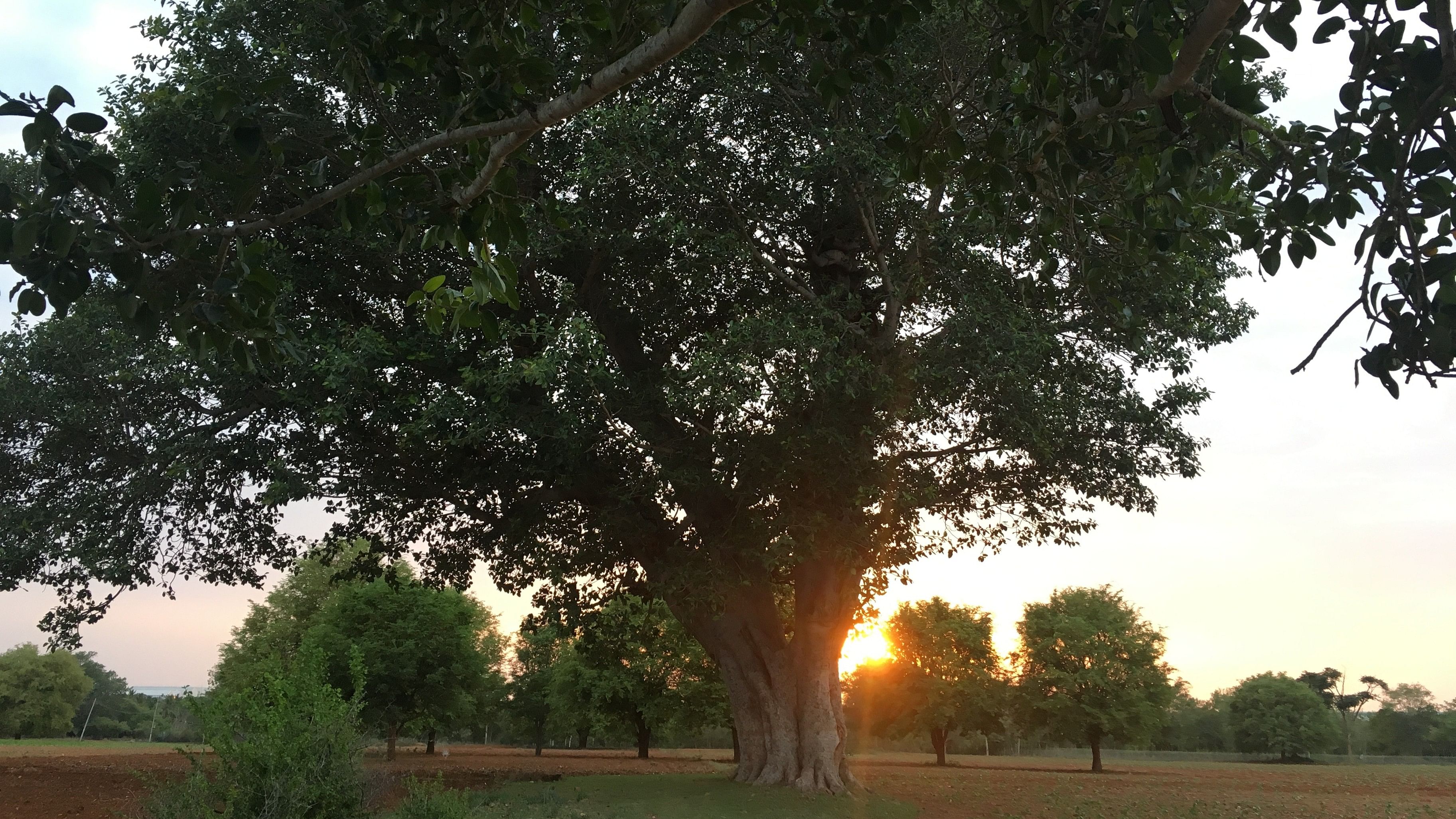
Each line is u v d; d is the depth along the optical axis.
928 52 10.94
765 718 17.94
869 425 14.00
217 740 7.30
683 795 16.23
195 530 17.94
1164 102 4.11
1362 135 3.99
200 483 16.22
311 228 14.76
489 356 13.20
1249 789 25.70
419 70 4.70
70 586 17.11
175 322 4.73
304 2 12.26
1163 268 5.72
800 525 14.20
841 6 4.51
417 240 14.48
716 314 16.86
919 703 47.00
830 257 15.60
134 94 14.15
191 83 13.04
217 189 12.74
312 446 15.78
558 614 19.02
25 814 14.27
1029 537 17.84
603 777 20.33
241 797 7.01
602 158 12.95
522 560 19.23
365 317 15.93
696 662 38.78
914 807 17.11
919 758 62.31
